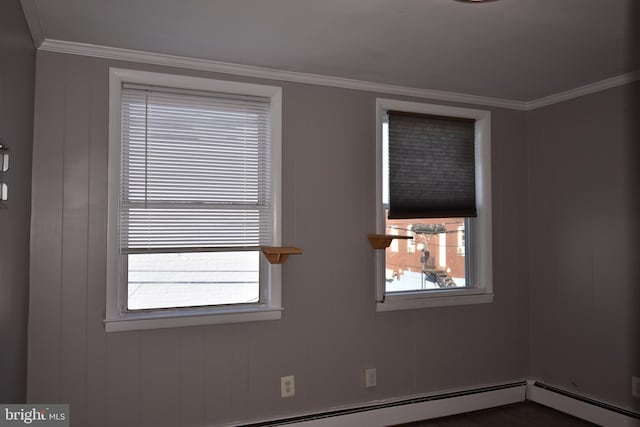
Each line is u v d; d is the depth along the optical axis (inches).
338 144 131.8
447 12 90.8
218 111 120.7
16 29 80.4
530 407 146.9
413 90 140.5
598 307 134.7
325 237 129.3
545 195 151.3
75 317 105.5
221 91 119.6
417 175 141.3
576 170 141.6
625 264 127.7
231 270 122.3
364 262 134.0
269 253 116.5
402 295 139.6
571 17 92.7
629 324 126.7
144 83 113.0
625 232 128.0
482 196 150.6
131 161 112.3
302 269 126.6
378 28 98.3
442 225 149.1
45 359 103.0
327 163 130.3
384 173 139.4
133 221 111.8
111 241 107.9
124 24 96.1
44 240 103.1
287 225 125.1
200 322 114.5
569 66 121.2
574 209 141.9
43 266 103.0
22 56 86.8
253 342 121.0
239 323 119.8
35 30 95.7
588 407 135.2
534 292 154.0
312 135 128.8
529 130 155.3
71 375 105.0
